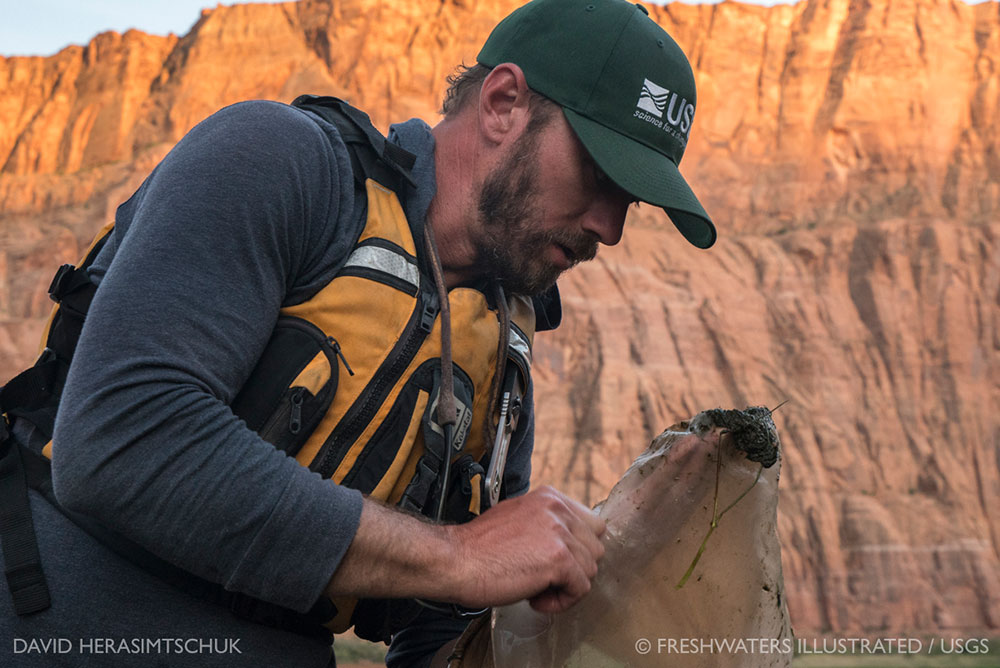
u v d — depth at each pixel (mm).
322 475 1036
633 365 44469
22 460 1032
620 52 1120
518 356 1243
